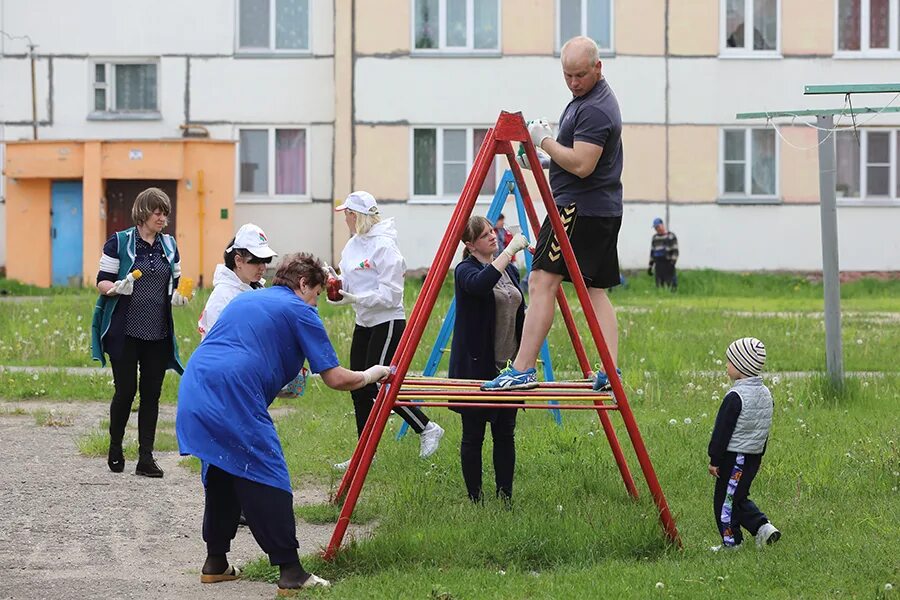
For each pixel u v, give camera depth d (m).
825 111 15.17
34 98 39.16
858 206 39.28
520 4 38.41
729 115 39.06
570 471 10.95
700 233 39.09
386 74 38.47
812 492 10.08
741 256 39.22
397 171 38.59
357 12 38.41
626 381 16.56
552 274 8.68
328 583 7.71
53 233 37.66
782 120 39.06
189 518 9.81
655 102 38.94
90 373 18.38
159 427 14.16
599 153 8.46
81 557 8.62
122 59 39.28
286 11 39.09
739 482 8.47
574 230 8.71
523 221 13.33
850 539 8.46
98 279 11.31
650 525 8.62
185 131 38.75
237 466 7.59
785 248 39.22
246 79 39.00
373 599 7.31
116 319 11.28
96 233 36.69
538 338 8.70
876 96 38.94
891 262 39.41
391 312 11.47
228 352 7.76
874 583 7.46
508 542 8.39
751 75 39.06
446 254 8.65
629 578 7.64
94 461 12.11
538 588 7.47
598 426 13.25
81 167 36.75
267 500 7.60
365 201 11.51
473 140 38.66
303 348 7.90
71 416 14.95
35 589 7.75
